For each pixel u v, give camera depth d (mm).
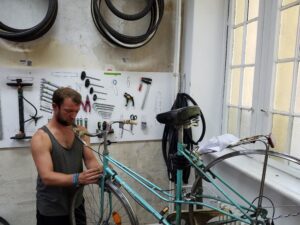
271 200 1474
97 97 2236
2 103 2027
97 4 2037
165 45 2385
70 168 1618
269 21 1771
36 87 2088
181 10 2367
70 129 1648
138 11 2285
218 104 2367
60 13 2094
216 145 1513
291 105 1637
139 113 2357
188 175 2217
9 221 2197
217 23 2283
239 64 2129
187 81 2357
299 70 1587
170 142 2258
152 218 2533
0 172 2119
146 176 2480
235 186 1887
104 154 1574
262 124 1846
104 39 2211
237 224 1640
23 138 2061
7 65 2020
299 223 1377
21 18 2012
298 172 1585
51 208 1621
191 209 1556
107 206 1920
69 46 2143
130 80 2305
